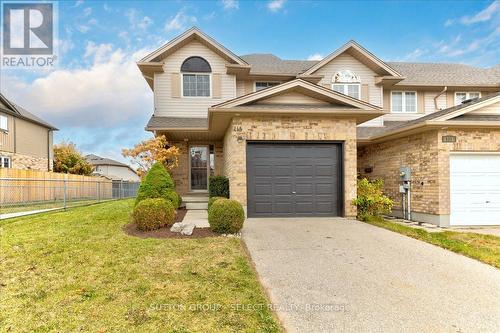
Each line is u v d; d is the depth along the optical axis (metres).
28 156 21.30
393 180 11.10
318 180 9.60
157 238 6.61
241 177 9.25
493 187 9.27
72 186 18.20
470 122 8.79
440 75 15.95
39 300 3.74
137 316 3.38
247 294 3.92
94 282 4.26
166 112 13.62
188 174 14.23
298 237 6.93
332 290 4.15
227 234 6.98
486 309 3.65
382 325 3.29
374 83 14.68
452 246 6.17
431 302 3.82
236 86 14.64
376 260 5.38
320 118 9.48
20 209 11.74
